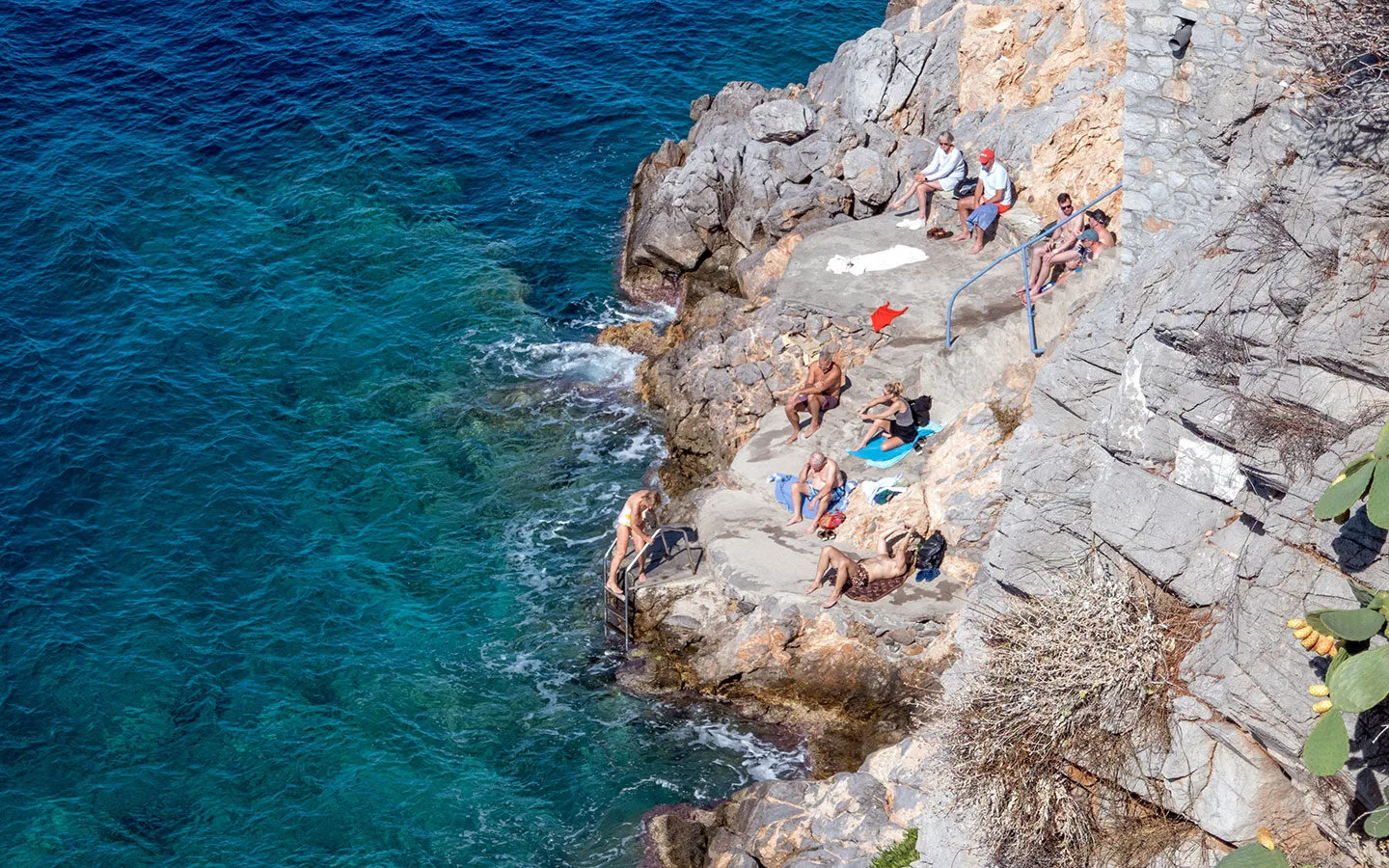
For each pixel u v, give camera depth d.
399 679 24.38
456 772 22.59
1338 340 12.94
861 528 24.23
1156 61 19.27
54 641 25.03
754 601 23.64
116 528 27.69
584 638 25.17
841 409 26.72
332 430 30.45
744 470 26.06
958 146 32.53
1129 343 16.02
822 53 45.06
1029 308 24.19
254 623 25.59
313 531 27.78
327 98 42.31
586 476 29.02
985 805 16.05
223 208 37.72
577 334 33.44
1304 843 13.95
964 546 23.61
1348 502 11.34
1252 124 17.67
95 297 34.12
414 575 26.75
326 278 35.34
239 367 32.19
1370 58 13.91
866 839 18.91
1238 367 14.11
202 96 42.25
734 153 33.97
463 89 43.06
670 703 23.83
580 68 44.22
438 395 31.50
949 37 33.12
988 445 23.69
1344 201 13.70
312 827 21.59
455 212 38.03
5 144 39.50
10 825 21.61
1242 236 14.52
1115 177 27.83
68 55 43.75
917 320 27.67
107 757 22.83
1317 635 12.09
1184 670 14.59
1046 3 31.58
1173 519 14.97
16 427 30.03
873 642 23.12
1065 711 15.12
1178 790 14.66
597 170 39.81
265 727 23.41
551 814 21.84
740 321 30.20
